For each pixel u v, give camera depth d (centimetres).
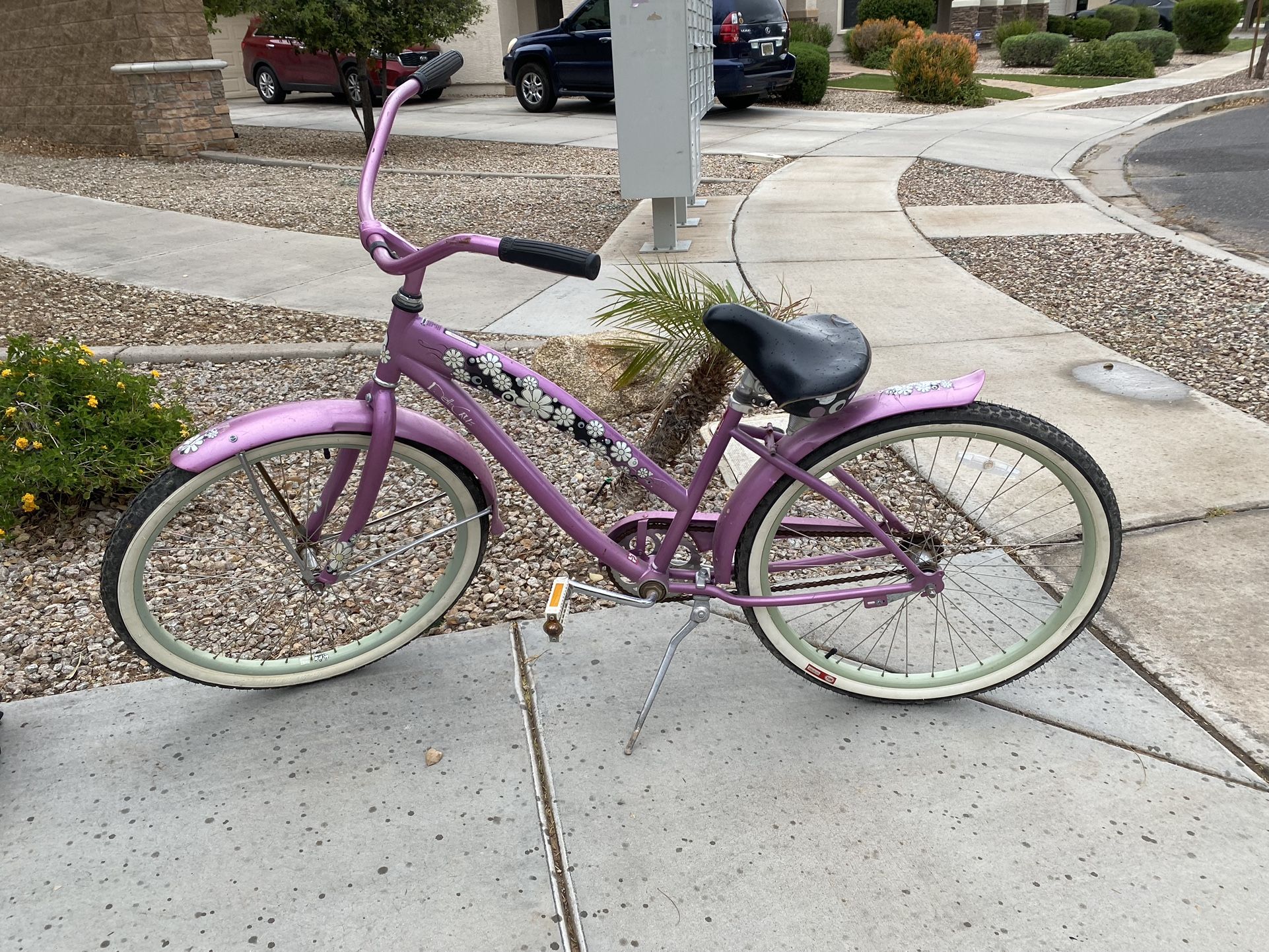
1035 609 261
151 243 664
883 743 219
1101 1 2989
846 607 264
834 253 611
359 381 425
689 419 255
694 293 305
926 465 340
